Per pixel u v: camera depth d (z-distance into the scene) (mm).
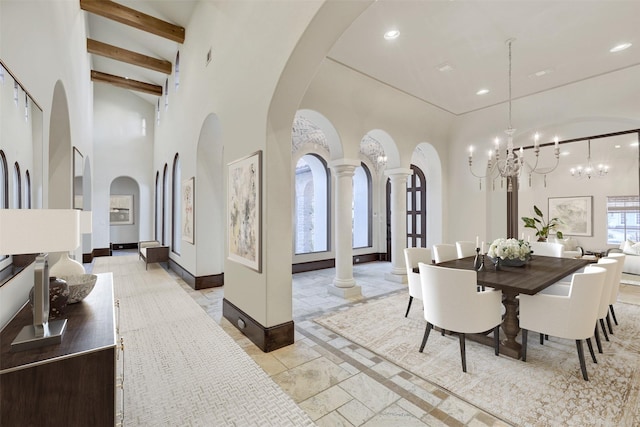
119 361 2639
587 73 4391
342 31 2439
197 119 5277
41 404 1288
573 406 1988
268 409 2012
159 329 3398
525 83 4734
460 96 5219
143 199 10281
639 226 8695
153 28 5781
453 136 6484
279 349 2889
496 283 2613
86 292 2004
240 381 2346
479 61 4047
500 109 5645
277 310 2943
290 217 3068
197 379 2377
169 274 6504
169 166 7609
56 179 4504
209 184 5375
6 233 1235
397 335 3189
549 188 10219
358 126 4996
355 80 4516
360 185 8742
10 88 1943
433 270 2555
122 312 3982
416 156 7902
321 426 1842
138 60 7148
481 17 3150
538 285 2523
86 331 1551
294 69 2680
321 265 7434
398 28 3350
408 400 2082
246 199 3250
